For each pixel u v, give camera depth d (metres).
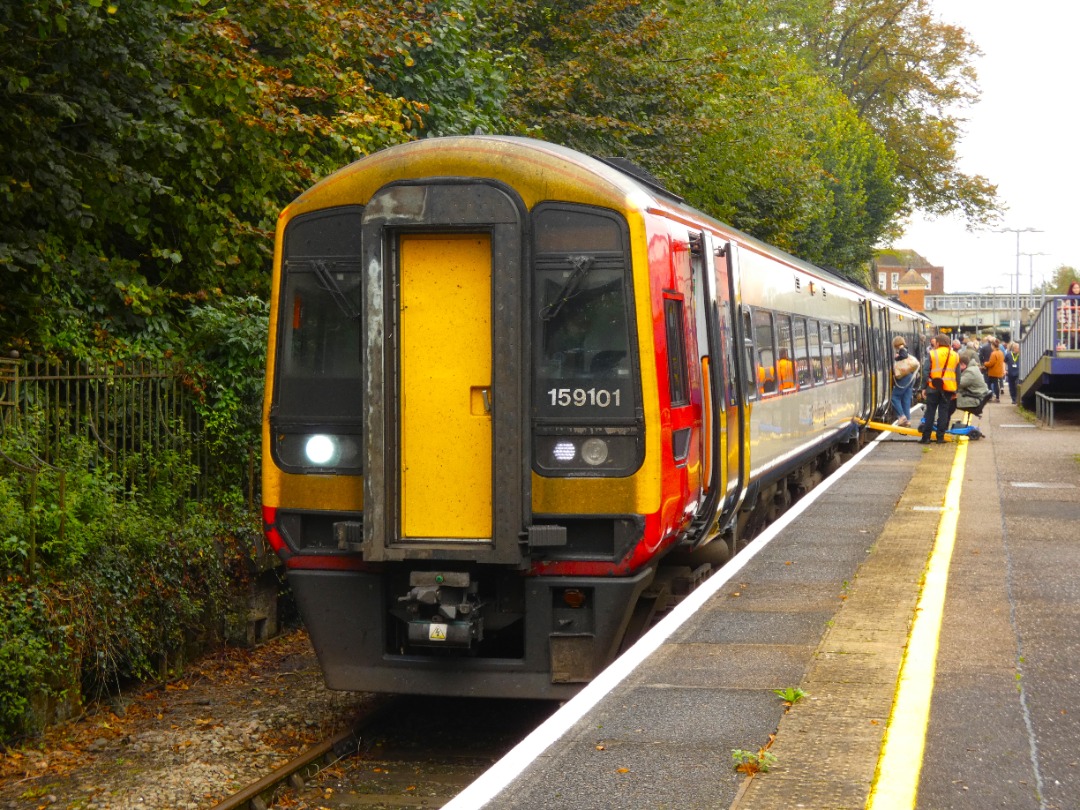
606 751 4.82
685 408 8.28
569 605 7.57
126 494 9.88
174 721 8.41
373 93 13.09
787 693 5.50
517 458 7.31
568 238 7.50
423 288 7.51
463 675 7.67
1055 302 25.97
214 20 11.28
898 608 7.46
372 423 7.41
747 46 26.84
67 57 10.30
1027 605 7.48
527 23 20.45
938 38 51.97
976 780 4.45
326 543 7.89
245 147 12.16
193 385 10.72
